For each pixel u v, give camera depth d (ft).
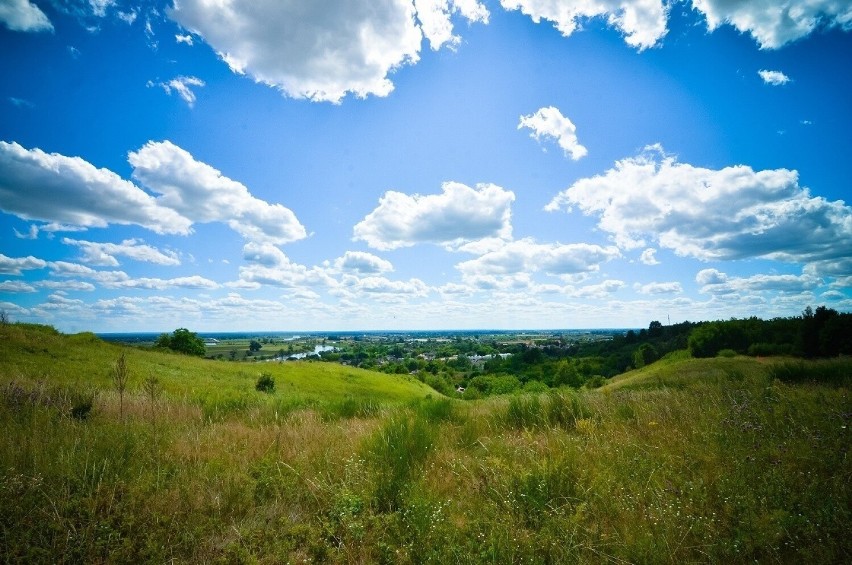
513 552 8.89
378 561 9.34
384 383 206.18
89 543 9.25
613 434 17.94
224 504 11.99
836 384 27.45
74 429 17.60
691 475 12.60
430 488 12.98
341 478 13.99
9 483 11.10
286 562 9.22
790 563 8.36
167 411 27.14
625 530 9.64
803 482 11.10
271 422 27.02
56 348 101.40
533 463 13.97
